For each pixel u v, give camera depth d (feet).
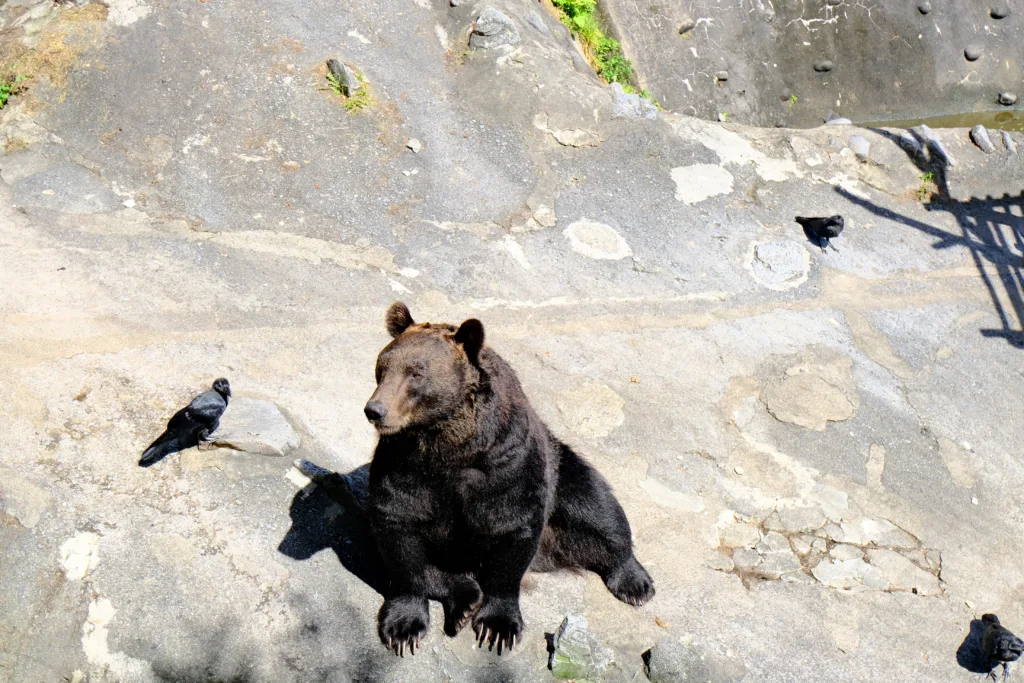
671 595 20.45
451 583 18.22
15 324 22.99
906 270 33.04
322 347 25.13
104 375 21.91
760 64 46.62
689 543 22.02
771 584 21.59
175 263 26.81
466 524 16.48
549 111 34.68
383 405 14.03
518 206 32.22
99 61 32.58
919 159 37.01
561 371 26.63
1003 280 33.32
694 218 33.32
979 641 21.44
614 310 29.17
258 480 19.69
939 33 47.93
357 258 28.84
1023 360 30.55
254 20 35.17
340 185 31.37
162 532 18.29
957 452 26.91
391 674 17.53
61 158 30.53
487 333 27.45
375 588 18.65
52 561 17.72
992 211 36.29
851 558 22.66
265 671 17.22
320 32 35.50
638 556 21.25
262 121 32.37
